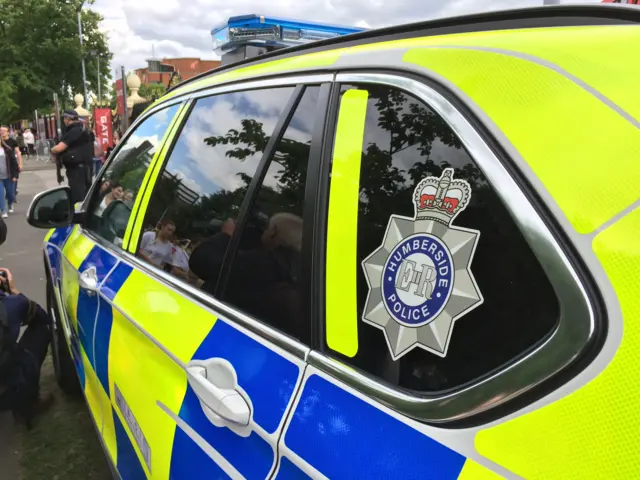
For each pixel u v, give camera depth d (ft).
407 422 2.93
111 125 43.14
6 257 21.71
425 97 3.35
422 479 2.70
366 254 3.45
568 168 2.63
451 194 3.05
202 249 5.16
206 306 4.78
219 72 6.36
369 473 2.90
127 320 5.79
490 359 2.75
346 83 4.01
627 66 2.76
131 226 6.93
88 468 8.76
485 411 2.64
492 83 3.06
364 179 3.61
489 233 2.84
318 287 3.73
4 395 9.27
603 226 2.47
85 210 9.18
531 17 3.46
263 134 4.81
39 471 8.68
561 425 2.37
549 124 2.76
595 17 3.21
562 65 2.90
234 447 3.85
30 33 128.57
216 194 5.25
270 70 5.10
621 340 2.31
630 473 2.18
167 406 4.74
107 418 6.56
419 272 3.13
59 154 26.40
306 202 3.98
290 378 3.66
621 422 2.24
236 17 9.21
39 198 8.58
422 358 3.04
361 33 4.41
